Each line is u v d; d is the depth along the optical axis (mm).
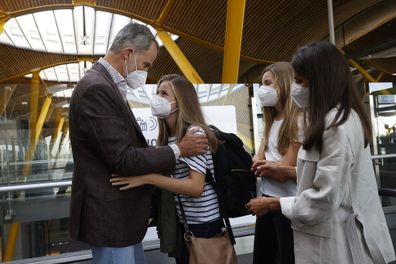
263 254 2461
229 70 10375
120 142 1705
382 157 3947
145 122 3842
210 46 19078
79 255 3385
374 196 1653
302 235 1689
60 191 5258
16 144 5273
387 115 4074
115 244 1738
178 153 1884
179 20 17594
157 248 3455
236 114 4242
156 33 18156
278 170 2207
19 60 23875
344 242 1604
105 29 21906
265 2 16641
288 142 2240
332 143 1545
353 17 18453
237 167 2141
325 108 1589
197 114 2109
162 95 2164
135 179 1803
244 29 18594
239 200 2123
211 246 2020
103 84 1742
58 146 5320
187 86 2146
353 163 1590
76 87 1786
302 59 1676
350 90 1621
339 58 1651
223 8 16547
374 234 1596
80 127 1735
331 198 1529
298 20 18109
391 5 16906
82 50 24016
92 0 16750
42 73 27594
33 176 5188
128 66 1904
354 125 1592
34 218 5160
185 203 2086
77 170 1791
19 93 5398
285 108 2271
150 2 16781
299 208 1629
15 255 6555
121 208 1771
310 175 1648
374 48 19641
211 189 2111
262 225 2459
